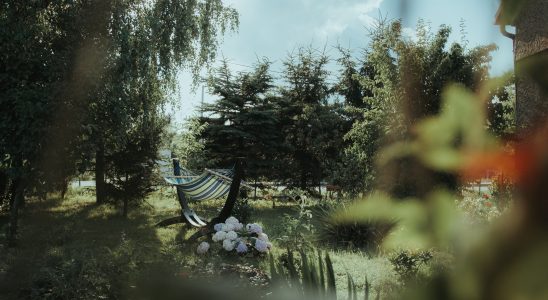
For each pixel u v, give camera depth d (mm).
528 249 305
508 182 326
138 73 11750
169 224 11898
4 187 13188
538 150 319
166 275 482
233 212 12055
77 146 8820
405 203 394
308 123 20984
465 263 327
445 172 375
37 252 4941
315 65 21422
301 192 12133
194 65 14047
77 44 8984
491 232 320
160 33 12570
